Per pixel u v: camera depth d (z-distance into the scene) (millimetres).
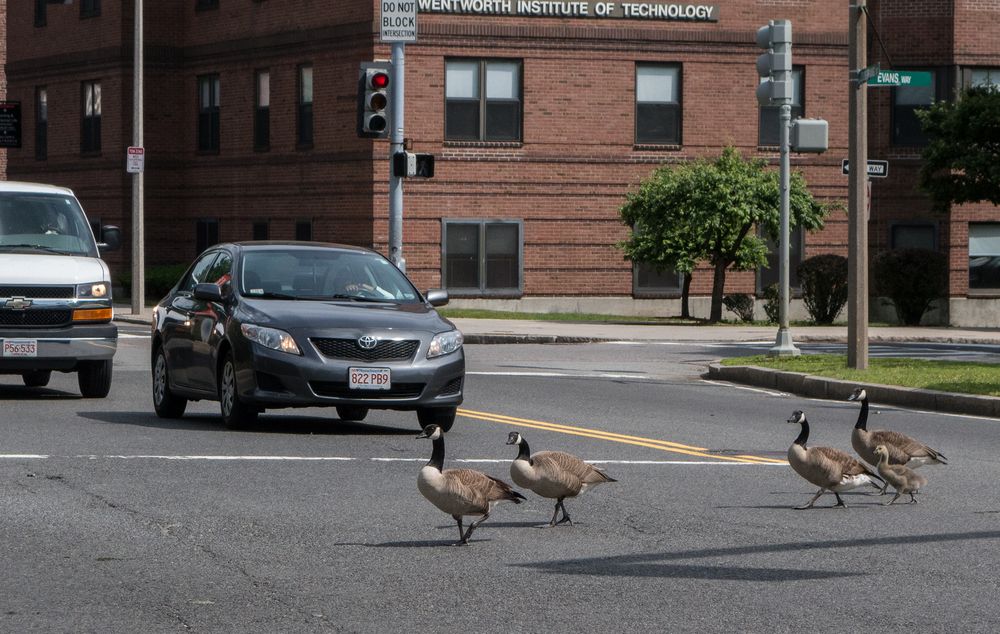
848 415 18000
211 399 15992
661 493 11961
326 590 8414
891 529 10461
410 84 37688
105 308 18688
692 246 35469
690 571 9008
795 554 9562
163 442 14477
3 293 18109
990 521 10812
